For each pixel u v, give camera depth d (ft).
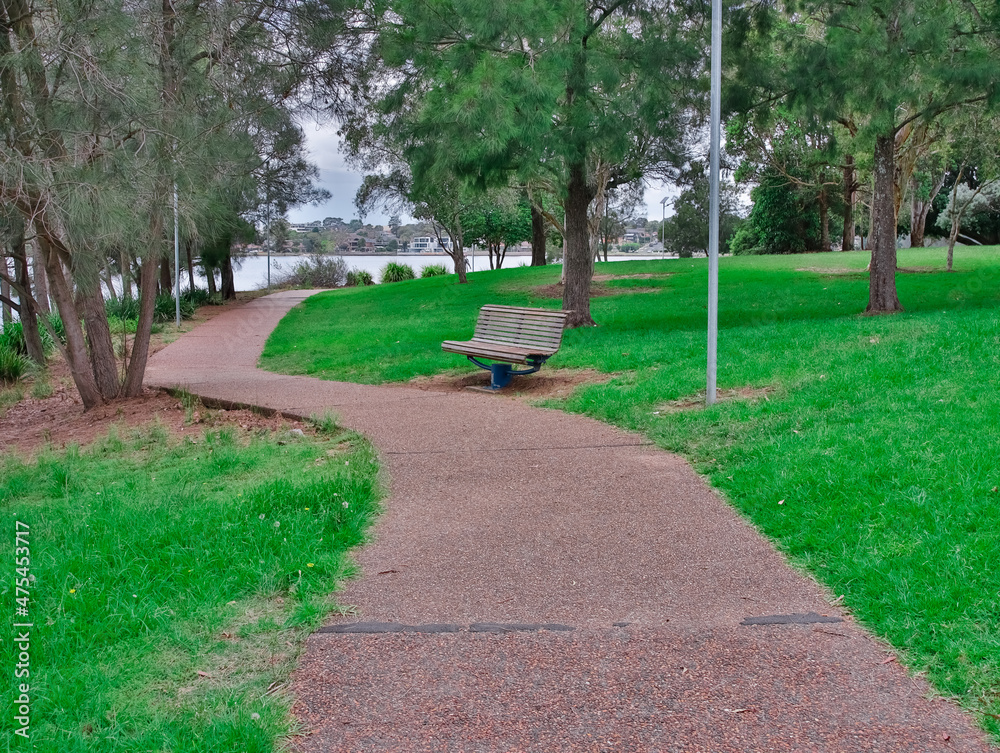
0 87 27.96
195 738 9.29
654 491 18.39
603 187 60.75
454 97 35.96
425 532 16.25
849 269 89.97
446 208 97.19
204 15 32.60
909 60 41.70
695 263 108.37
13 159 25.45
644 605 12.74
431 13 39.60
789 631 11.76
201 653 11.37
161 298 88.99
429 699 10.20
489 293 88.28
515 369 36.76
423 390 34.32
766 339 36.99
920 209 125.39
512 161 39.78
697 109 44.93
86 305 36.96
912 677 10.46
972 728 9.40
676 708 9.92
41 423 35.86
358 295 113.09
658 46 40.78
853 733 9.36
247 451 24.93
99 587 13.21
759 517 16.21
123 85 27.35
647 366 33.71
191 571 13.88
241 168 35.83
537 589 13.42
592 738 9.36
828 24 45.27
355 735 9.50
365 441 24.39
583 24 39.55
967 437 18.38
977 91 42.98
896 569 13.01
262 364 50.11
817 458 18.35
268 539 15.21
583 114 38.78
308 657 11.27
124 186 26.76
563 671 10.80
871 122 42.83
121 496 20.15
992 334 30.55
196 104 32.81
